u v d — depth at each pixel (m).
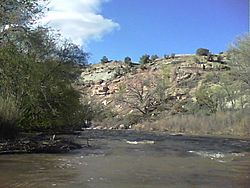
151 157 25.39
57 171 18.36
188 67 116.06
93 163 21.55
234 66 68.69
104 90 127.12
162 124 79.94
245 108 68.56
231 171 19.36
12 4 28.73
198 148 33.25
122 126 92.50
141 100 105.69
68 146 29.75
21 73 31.48
